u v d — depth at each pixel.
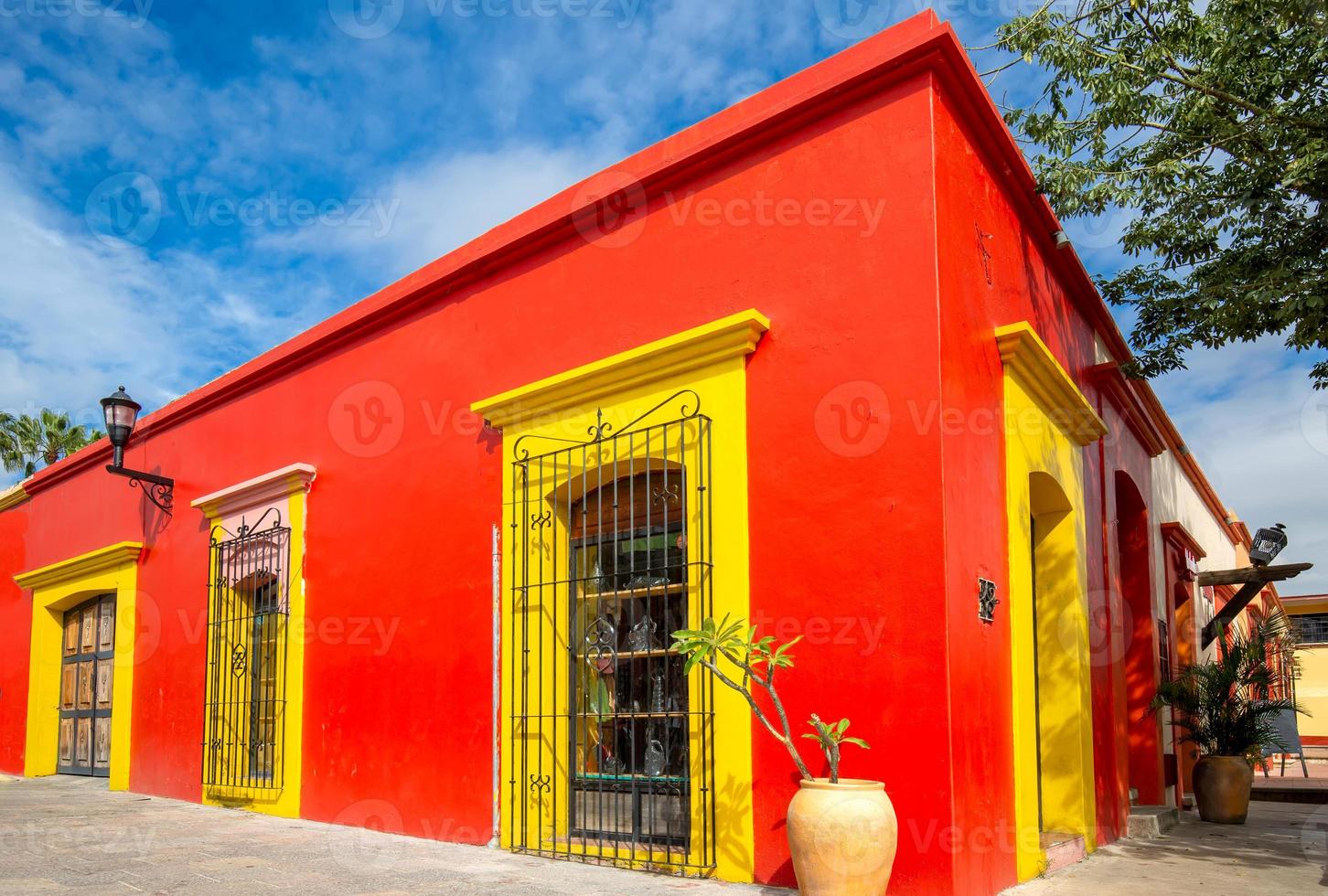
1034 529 7.00
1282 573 11.73
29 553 13.09
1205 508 14.67
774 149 5.58
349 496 7.96
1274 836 7.88
